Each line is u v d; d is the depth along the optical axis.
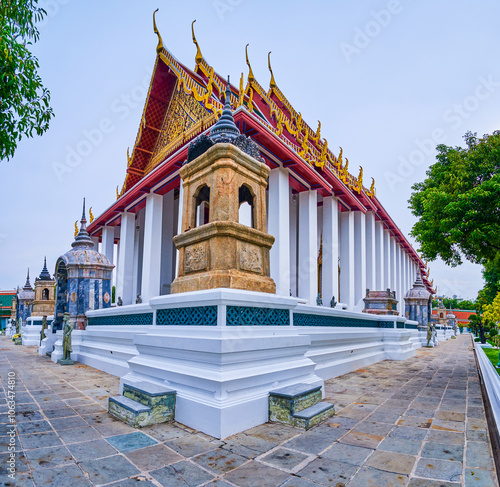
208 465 2.87
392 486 2.54
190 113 15.36
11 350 13.81
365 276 18.38
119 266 17.97
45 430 3.69
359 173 18.00
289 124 13.97
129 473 2.72
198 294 4.05
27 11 4.57
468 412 4.56
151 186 15.43
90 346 9.05
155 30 15.16
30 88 4.38
